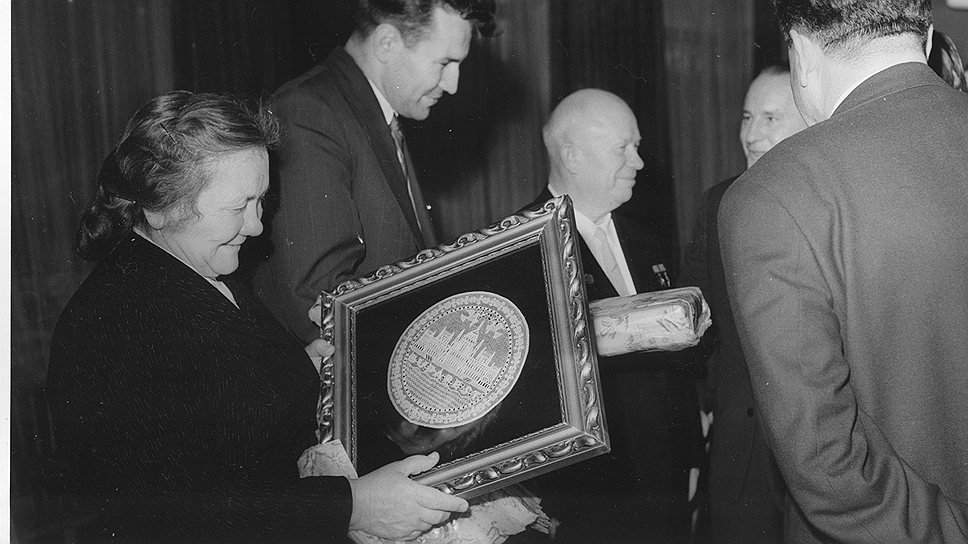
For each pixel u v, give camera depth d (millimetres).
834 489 860
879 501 867
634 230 1926
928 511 872
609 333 1433
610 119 1908
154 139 1200
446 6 1788
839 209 880
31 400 1677
